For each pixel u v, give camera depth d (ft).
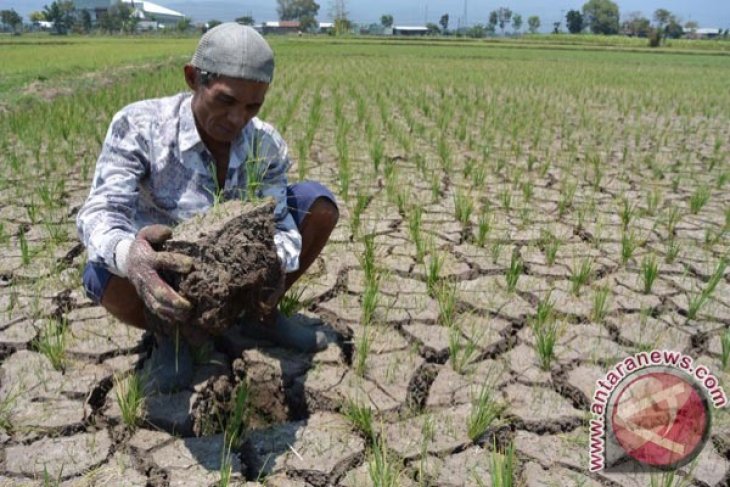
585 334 10.05
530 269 12.46
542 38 234.79
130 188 7.26
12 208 14.96
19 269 11.61
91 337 9.36
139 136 7.34
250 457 7.32
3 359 9.09
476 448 7.48
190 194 7.65
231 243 6.76
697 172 20.90
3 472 6.88
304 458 7.24
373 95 39.14
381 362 9.13
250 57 6.68
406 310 10.64
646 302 11.22
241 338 9.41
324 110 31.48
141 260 6.42
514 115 31.63
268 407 8.48
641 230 14.80
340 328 10.10
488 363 9.20
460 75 57.93
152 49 93.30
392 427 7.73
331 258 12.53
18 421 7.61
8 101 30.81
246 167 7.52
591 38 227.61
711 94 47.34
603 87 50.21
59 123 24.34
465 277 12.17
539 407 8.23
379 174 19.16
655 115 34.76
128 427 7.60
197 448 7.33
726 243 14.20
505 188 18.11
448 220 15.16
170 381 8.00
